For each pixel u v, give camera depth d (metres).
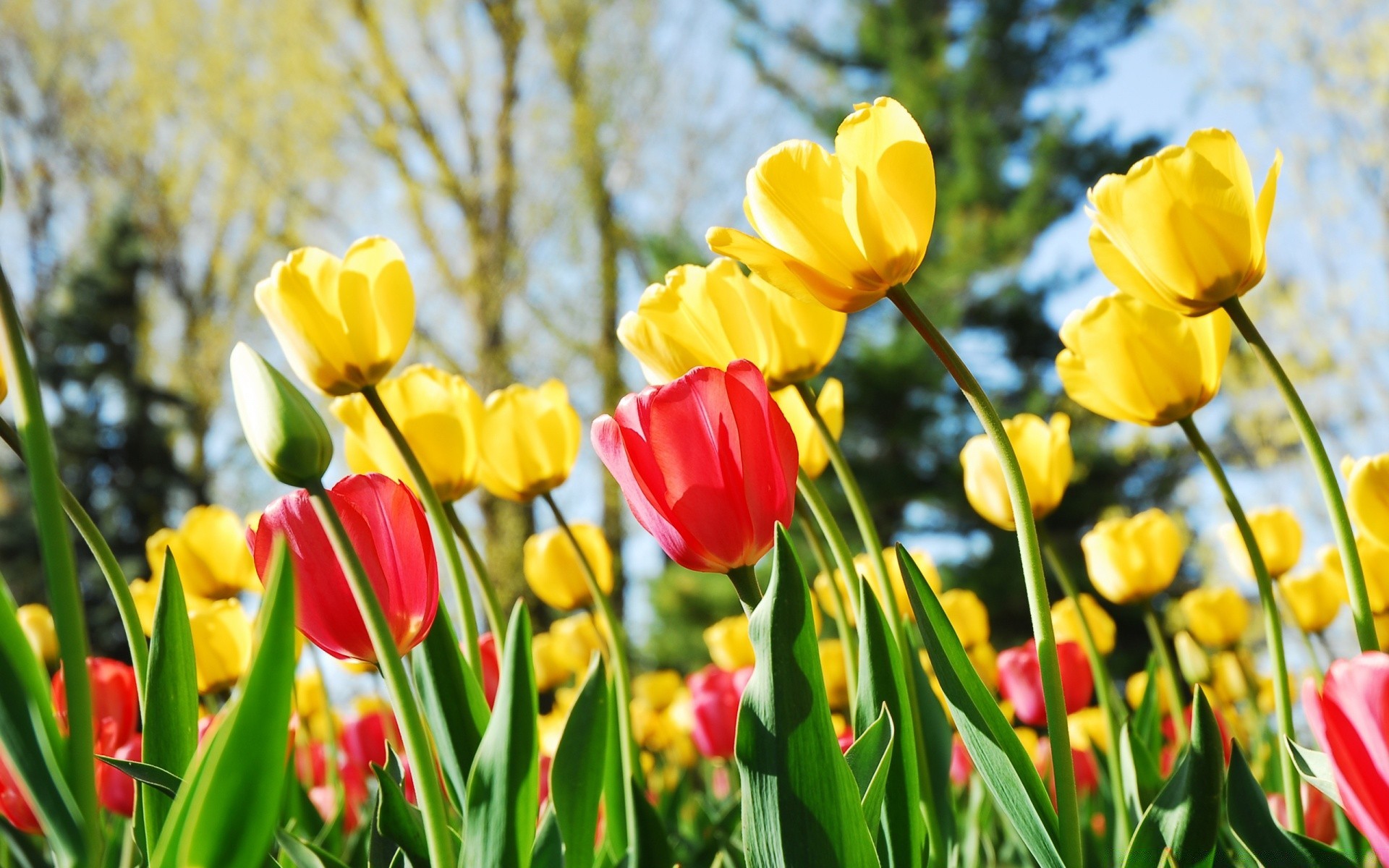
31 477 0.68
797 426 1.06
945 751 0.88
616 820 0.88
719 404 0.78
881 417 8.83
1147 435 9.78
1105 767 1.15
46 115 10.42
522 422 1.06
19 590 9.10
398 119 9.55
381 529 0.79
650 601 9.16
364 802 1.29
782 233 0.80
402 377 1.01
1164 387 0.89
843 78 10.94
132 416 10.04
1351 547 0.78
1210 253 0.81
